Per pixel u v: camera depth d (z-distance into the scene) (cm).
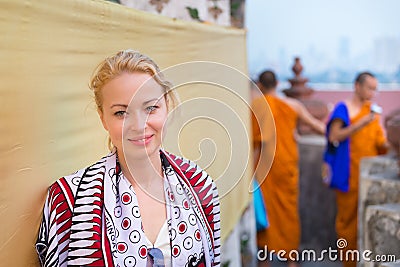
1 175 88
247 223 278
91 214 90
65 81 104
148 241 93
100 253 88
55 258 91
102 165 95
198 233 98
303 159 393
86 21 110
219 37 215
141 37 135
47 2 96
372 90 323
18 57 90
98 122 120
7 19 87
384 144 325
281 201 321
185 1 195
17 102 90
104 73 91
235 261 226
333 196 381
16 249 93
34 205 97
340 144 325
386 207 198
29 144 95
